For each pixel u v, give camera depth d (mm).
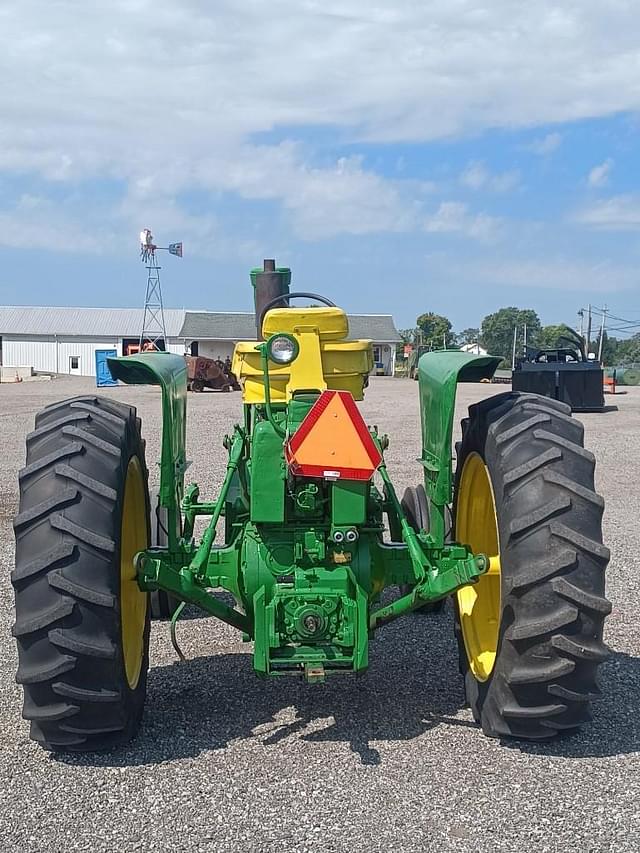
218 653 5281
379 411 22641
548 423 3930
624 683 4688
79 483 3705
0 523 9039
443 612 6148
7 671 4961
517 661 3662
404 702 4461
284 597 3977
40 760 3812
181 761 3789
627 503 10266
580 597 3561
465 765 3721
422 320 83438
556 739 3951
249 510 4527
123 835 3217
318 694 4582
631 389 38281
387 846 3125
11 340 67188
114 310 70000
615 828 3229
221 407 25000
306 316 4984
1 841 3188
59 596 3557
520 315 101188
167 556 4410
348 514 4043
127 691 3820
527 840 3156
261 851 3105
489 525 4527
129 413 4238
